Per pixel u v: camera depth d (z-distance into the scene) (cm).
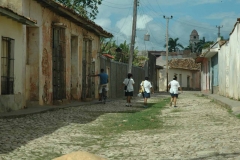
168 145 833
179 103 2361
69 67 2088
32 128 1070
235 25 2211
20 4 1507
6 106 1362
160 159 689
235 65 2245
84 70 2381
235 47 2244
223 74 2811
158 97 3281
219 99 2297
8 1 1517
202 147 785
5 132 963
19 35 1501
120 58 3984
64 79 1994
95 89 2645
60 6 1780
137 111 1781
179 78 6322
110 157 723
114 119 1394
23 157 705
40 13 1695
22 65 1534
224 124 1182
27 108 1546
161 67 5881
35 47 1683
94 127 1163
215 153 716
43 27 1733
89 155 393
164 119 1391
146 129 1124
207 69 4044
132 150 789
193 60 6756
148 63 4847
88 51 2462
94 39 2625
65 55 2005
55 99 1889
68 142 891
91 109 1809
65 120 1300
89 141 914
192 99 2861
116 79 3173
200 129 1082
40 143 856
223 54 2798
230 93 2453
